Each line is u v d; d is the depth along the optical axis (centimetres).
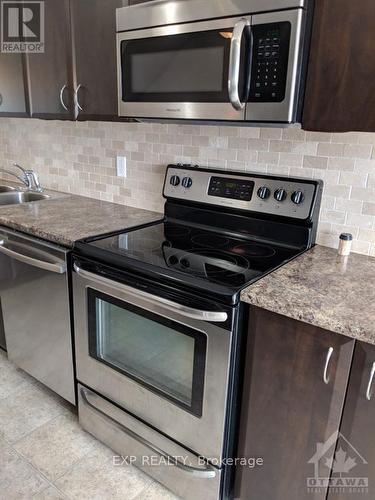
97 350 164
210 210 179
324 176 154
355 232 153
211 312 120
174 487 155
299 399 118
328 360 108
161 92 147
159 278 133
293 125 132
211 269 135
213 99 134
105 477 165
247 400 130
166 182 190
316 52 116
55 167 255
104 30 164
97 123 222
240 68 124
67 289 168
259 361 123
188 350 133
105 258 148
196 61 134
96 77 174
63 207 215
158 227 186
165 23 137
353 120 115
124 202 224
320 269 137
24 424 190
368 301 113
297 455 123
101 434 177
